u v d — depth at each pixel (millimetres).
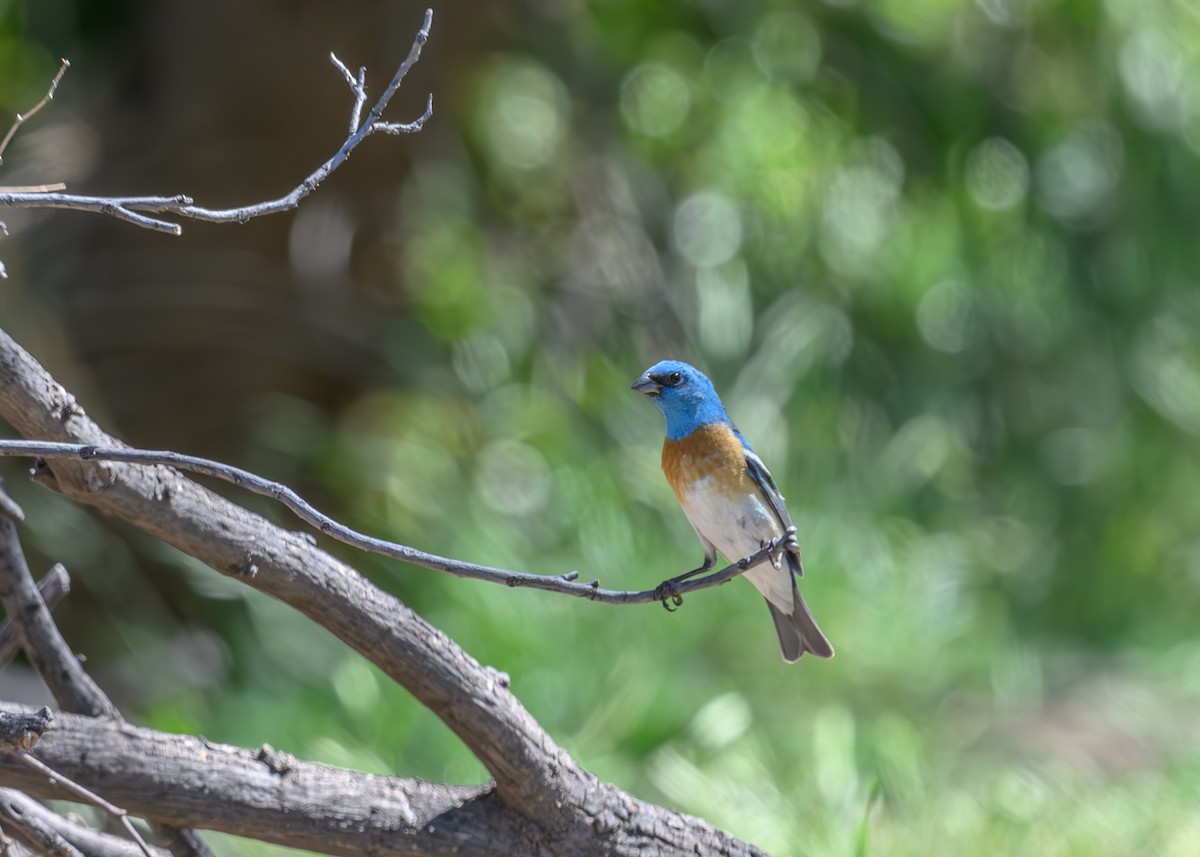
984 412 15531
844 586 12742
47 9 13125
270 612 11312
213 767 4254
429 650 4391
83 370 11555
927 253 15828
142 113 12789
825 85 15828
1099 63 16000
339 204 12914
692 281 15547
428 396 13375
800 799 9297
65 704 4867
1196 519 15359
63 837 4645
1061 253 15930
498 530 12219
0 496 4574
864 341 15484
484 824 4500
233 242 12539
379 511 12438
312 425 12664
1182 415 15742
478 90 14109
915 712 11375
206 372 12453
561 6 14789
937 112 15867
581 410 14141
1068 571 14383
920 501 14617
